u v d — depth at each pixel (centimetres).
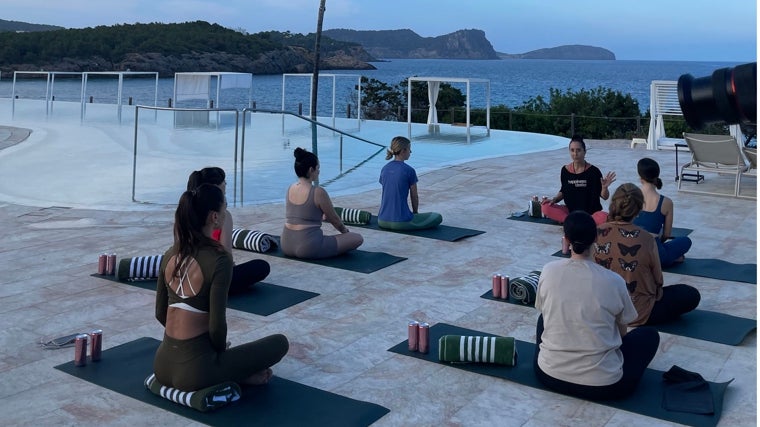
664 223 714
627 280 541
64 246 818
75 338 503
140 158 1577
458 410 422
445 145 1911
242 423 401
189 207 398
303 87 6278
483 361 481
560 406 424
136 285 672
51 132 2022
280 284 672
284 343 450
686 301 559
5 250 800
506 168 1417
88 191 1189
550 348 435
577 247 418
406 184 882
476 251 798
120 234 882
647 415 411
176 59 7694
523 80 11131
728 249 805
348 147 1817
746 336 540
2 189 1202
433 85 2333
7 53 6588
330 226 923
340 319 581
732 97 276
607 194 868
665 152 1677
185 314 410
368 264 736
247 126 2175
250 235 778
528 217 967
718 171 1112
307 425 400
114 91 4734
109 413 416
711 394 433
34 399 435
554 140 2014
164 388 427
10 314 591
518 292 614
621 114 2572
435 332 550
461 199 1106
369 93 3300
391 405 429
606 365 419
